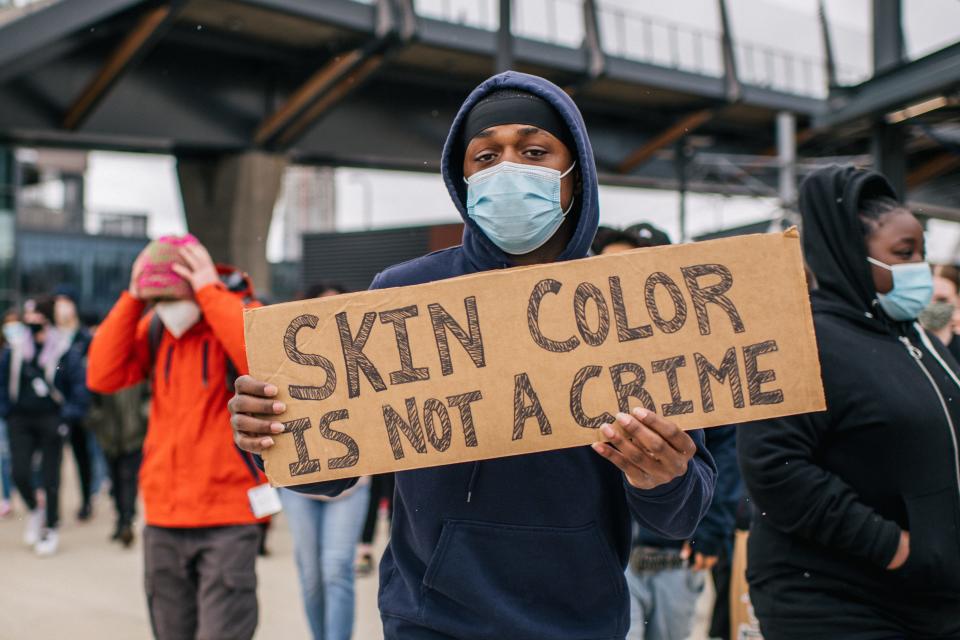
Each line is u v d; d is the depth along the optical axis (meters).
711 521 3.22
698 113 27.00
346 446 1.67
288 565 6.81
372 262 9.50
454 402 1.67
